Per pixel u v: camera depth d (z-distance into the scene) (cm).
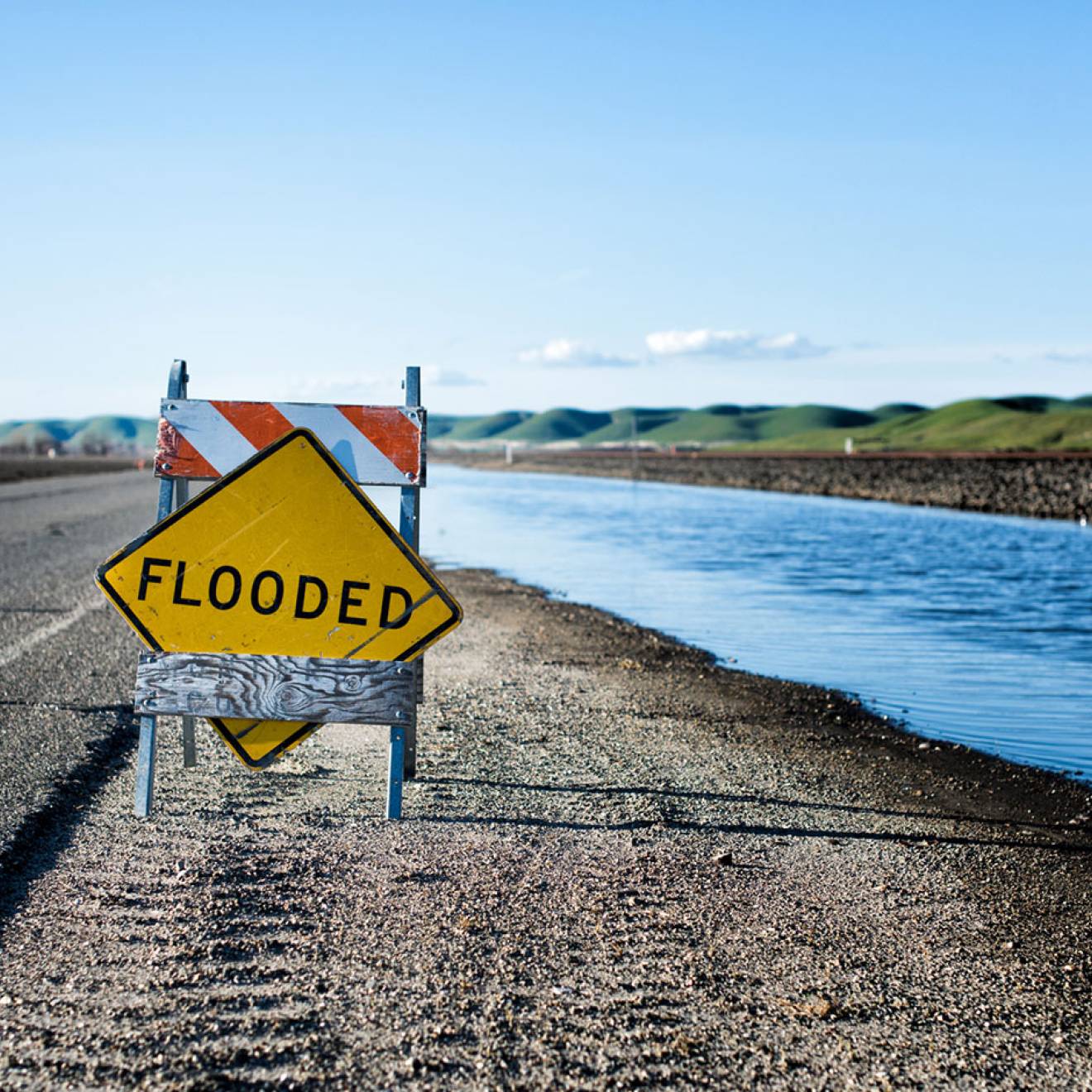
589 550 2252
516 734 695
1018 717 825
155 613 493
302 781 563
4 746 609
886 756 696
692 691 884
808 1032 324
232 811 510
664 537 2583
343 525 498
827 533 2708
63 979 337
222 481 493
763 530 2791
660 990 345
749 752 685
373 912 396
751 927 401
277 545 496
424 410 531
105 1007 320
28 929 373
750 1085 294
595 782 587
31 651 930
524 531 2756
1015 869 482
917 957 382
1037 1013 344
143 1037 303
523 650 1053
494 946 371
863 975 364
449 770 595
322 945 367
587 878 440
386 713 495
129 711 709
